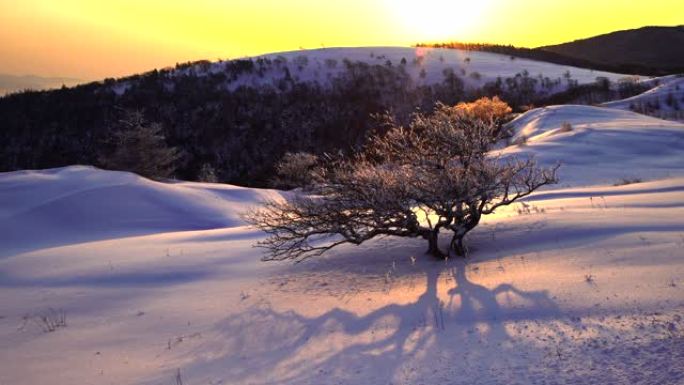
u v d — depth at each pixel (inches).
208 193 1333.7
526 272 326.6
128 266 537.3
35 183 1207.6
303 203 439.2
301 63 6786.4
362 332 270.1
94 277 505.0
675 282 260.4
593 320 231.1
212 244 641.0
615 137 1267.2
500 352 214.8
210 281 454.9
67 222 1039.6
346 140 4382.4
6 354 312.8
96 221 1062.4
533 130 1705.2
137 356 287.9
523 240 419.8
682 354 188.1
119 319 366.9
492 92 5344.5
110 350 302.7
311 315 315.6
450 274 358.9
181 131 4660.4
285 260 495.2
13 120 4862.2
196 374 251.8
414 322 271.0
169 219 1115.3
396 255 454.0
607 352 199.2
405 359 224.4
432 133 418.6
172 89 5698.8
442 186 395.2
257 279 437.4
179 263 532.7
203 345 293.7
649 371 181.2
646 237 361.4
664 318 220.2
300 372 230.7
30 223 1013.8
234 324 323.6
